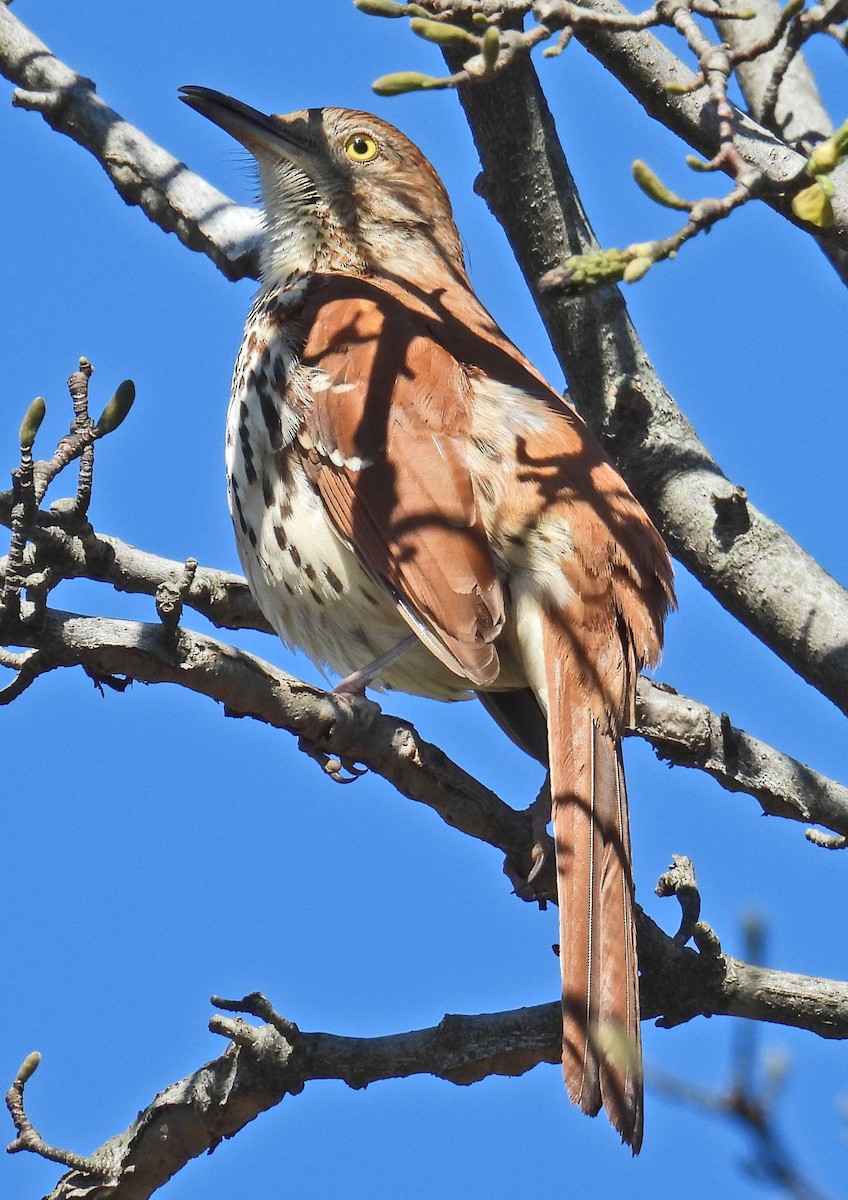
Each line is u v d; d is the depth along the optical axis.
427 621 9.24
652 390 10.66
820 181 5.92
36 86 12.22
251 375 10.34
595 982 8.38
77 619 7.91
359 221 11.73
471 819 8.93
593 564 9.27
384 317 10.40
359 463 9.69
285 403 10.06
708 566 10.27
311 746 8.70
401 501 9.46
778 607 10.09
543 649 9.20
